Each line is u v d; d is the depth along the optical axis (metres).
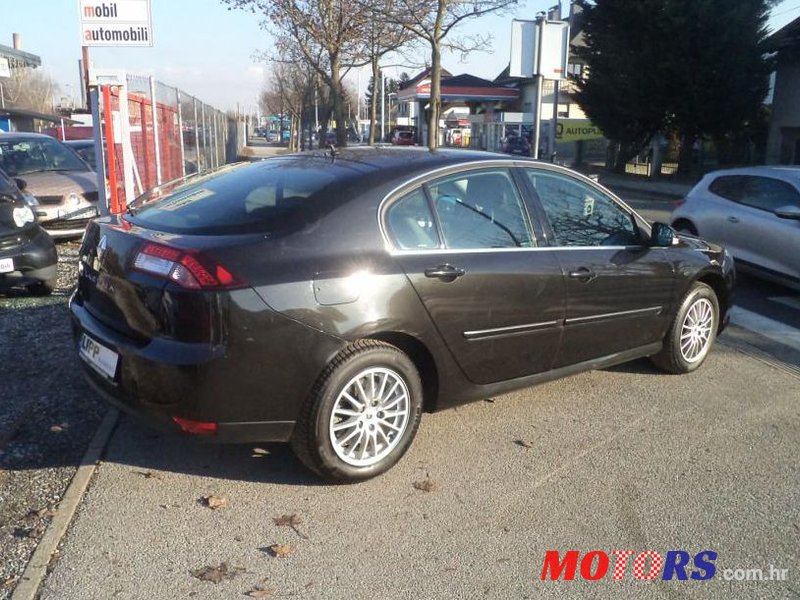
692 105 25.78
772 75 28.58
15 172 11.14
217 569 3.12
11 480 3.78
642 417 4.84
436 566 3.20
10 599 2.87
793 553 3.38
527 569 3.21
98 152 8.96
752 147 28.94
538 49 10.34
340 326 3.62
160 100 13.41
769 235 8.39
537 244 4.49
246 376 3.45
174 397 3.44
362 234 3.79
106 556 3.18
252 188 4.12
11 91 55.06
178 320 3.40
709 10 24.55
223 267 3.41
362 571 3.15
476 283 4.11
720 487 3.94
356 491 3.80
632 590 3.10
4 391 4.89
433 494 3.80
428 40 17.08
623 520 3.61
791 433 4.64
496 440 4.45
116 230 3.91
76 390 4.93
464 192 4.27
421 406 4.05
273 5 23.16
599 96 28.61
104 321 3.87
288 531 3.42
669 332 5.44
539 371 4.60
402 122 61.69
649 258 5.10
